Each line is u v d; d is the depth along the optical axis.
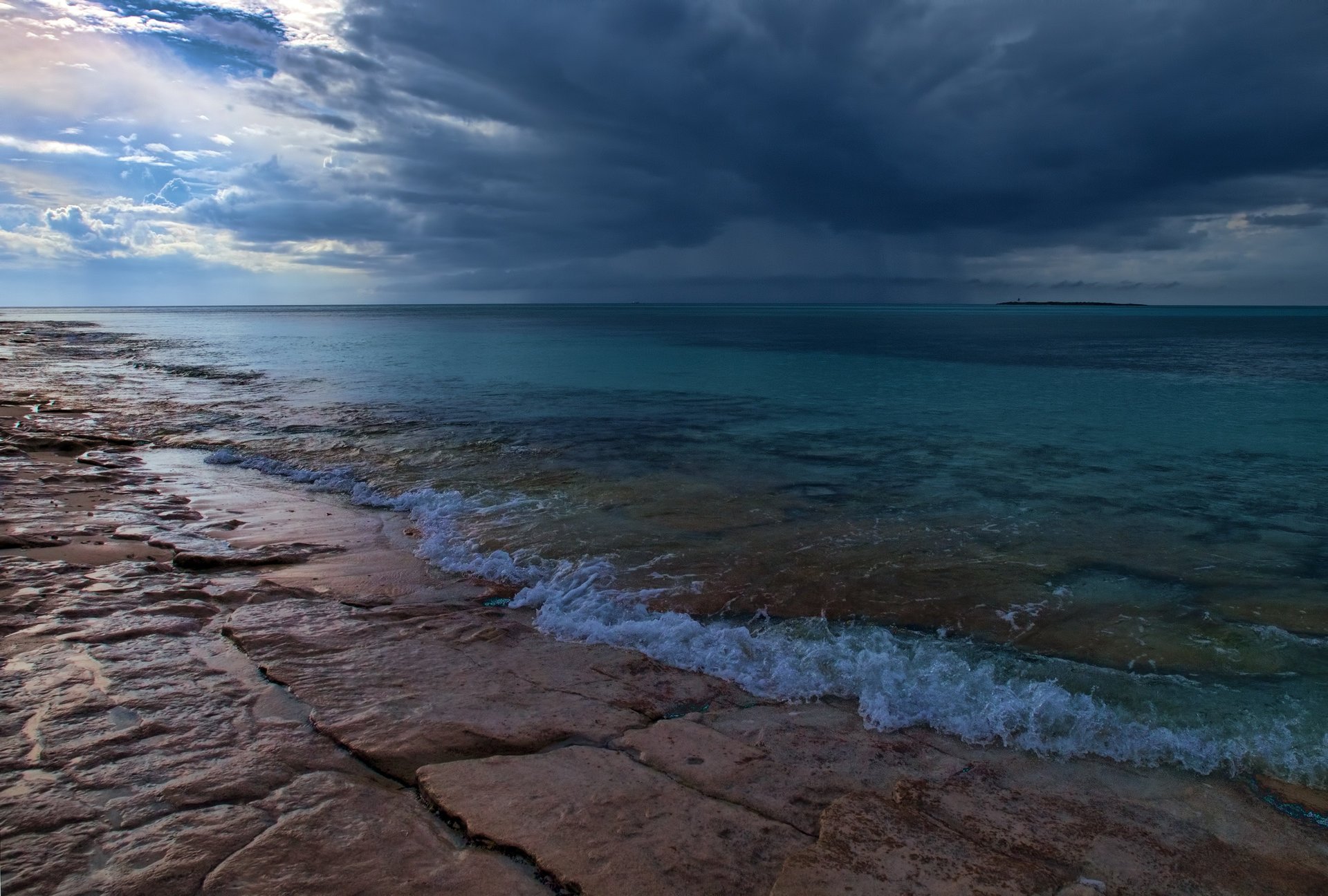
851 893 2.47
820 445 11.39
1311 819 3.08
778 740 3.57
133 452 10.39
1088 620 5.13
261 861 2.50
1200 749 3.60
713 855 2.64
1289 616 5.21
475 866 2.53
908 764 3.40
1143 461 10.31
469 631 4.74
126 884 2.35
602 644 4.66
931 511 7.72
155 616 4.74
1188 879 2.67
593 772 3.18
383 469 9.45
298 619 4.80
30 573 5.43
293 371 22.53
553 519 7.34
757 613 5.21
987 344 38.25
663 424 13.20
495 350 32.66
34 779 2.93
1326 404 16.00
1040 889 2.56
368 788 2.98
